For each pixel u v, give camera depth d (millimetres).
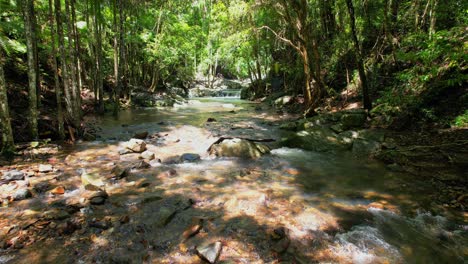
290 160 7875
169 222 4441
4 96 7223
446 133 8000
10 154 7359
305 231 4227
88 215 4566
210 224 4387
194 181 6234
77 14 18156
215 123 14016
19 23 12109
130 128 12375
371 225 4430
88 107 16047
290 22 13969
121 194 5445
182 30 29500
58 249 3693
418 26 12062
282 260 3561
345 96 15773
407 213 4801
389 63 13602
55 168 6773
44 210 4684
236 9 15047
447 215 4699
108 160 7664
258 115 17125
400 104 10125
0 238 3865
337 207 5016
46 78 15383
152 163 7488
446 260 3637
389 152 7559
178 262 3516
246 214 4719
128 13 23859
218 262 3492
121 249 3734
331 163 7590
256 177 6539
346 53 16172
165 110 19516
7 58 12508
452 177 5840
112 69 25031
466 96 8641
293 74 21938
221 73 54531
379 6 14703
